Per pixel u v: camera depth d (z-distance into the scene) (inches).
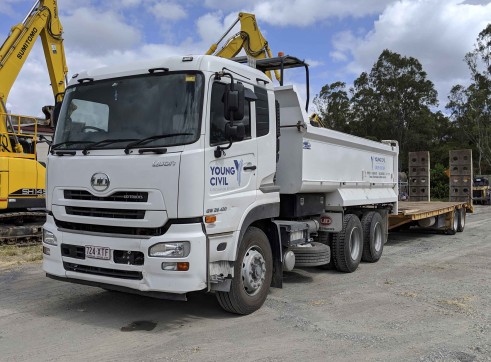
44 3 512.7
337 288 286.7
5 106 463.5
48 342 189.2
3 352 178.2
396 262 382.0
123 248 193.6
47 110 323.6
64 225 213.8
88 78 218.5
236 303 217.3
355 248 341.7
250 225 236.4
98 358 172.7
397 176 452.1
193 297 258.2
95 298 254.8
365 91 1918.1
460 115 2001.7
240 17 551.2
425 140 1839.3
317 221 325.7
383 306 246.1
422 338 196.9
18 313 227.8
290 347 185.0
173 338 193.9
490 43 1991.9
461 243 503.8
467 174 855.1
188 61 199.0
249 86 225.8
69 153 209.5
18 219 458.9
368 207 401.4
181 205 186.1
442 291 279.7
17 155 443.2
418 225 548.7
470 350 183.2
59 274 211.9
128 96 205.8
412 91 1868.8
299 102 274.8
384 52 1904.5
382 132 1886.1
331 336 198.2
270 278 240.8
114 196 196.9
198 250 188.2
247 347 184.5
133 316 223.8
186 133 190.4
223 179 203.3
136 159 191.9
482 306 246.7
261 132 232.8
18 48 484.7
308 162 283.3
